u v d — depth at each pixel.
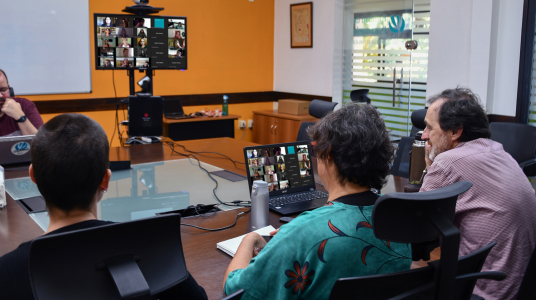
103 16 3.75
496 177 1.37
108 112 4.89
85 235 0.66
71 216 0.83
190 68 5.38
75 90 4.66
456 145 1.51
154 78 5.13
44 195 0.82
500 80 3.83
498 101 3.87
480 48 3.81
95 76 4.76
